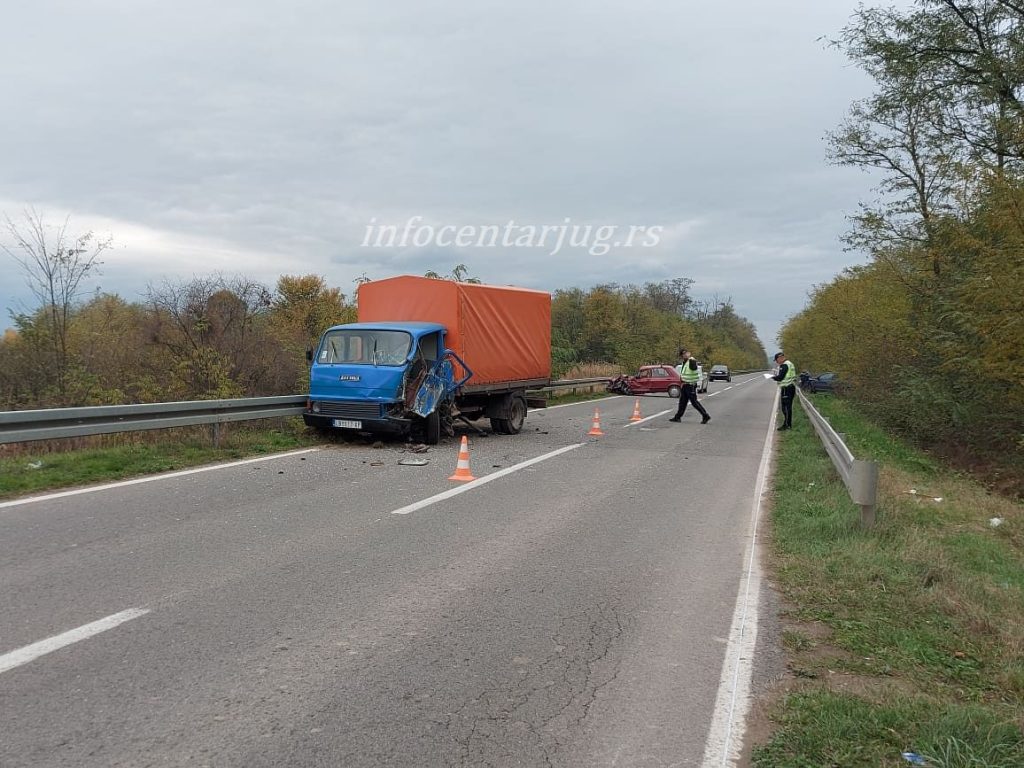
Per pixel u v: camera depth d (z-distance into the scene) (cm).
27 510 723
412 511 786
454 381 1381
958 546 695
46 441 1039
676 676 398
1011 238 1325
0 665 379
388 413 1236
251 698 354
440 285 1387
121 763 293
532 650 428
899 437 1956
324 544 641
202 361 1457
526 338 1628
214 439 1151
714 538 719
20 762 290
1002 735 323
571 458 1243
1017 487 1372
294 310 2522
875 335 2352
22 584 507
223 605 480
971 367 1477
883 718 343
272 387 1580
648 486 1002
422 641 435
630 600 524
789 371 1858
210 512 741
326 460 1109
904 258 2034
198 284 1639
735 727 342
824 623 485
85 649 403
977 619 485
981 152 1664
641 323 6600
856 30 1802
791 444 1510
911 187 1984
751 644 447
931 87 1777
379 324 1334
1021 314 1255
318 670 389
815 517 767
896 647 445
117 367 1462
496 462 1167
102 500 777
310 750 308
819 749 317
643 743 326
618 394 3497
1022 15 1628
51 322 1435
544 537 699
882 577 576
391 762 302
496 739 324
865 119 2006
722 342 11544
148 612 462
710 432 1764
